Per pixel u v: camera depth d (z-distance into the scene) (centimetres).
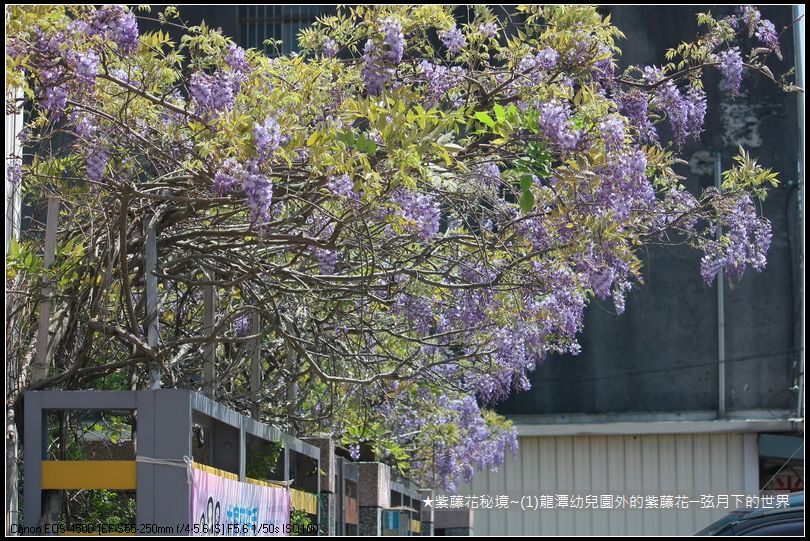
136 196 823
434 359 1294
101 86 871
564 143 834
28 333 895
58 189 963
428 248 934
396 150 791
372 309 1111
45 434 728
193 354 1088
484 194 949
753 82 2692
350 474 1454
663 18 2598
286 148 811
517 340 1145
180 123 941
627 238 1023
